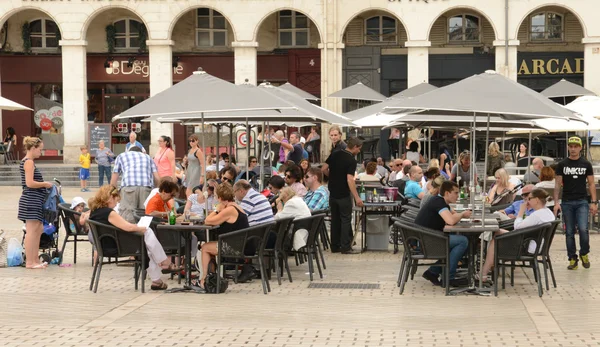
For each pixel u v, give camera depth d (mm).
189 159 19328
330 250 16734
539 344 8781
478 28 35812
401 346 8719
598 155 33375
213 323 9859
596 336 9141
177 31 36812
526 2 33531
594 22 33500
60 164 34438
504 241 11758
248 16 34219
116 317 10227
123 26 36812
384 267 14539
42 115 37094
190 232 12273
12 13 34469
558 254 16062
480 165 29688
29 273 13867
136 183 15258
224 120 17312
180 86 12602
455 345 8766
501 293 11984
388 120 20656
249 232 11961
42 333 9375
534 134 29453
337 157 16203
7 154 34438
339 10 34188
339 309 10758
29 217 14250
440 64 35906
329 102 34281
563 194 14203
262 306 10961
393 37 36094
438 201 12141
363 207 16609
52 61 36812
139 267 13680
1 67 36938
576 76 35531
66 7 34500
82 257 15945
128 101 36969
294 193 13688
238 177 19109
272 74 36969
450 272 12375
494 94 11648
